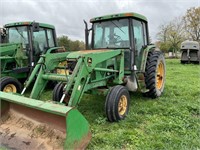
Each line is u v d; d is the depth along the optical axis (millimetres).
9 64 6152
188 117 3986
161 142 3059
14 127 3277
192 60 15469
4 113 3520
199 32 25750
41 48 6801
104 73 4148
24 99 3176
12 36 6625
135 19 4781
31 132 3094
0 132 3229
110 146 2988
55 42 7422
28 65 6387
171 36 26734
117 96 3750
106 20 4848
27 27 6332
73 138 2689
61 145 2754
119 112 3895
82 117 2803
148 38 5484
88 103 4934
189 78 8391
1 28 6719
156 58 5203
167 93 5816
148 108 4484
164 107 4508
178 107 4527
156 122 3781
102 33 4938
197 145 2979
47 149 2764
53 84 6625
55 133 2924
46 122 3084
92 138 3139
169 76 8992
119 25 4707
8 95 3428
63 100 3375
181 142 3059
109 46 4844
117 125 3652
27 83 3967
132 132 3357
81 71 3473
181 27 26438
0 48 5785
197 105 4621
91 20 4984
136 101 5078
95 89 4094
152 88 5125
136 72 4801
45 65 4164
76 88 3369
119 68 4398
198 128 3521
